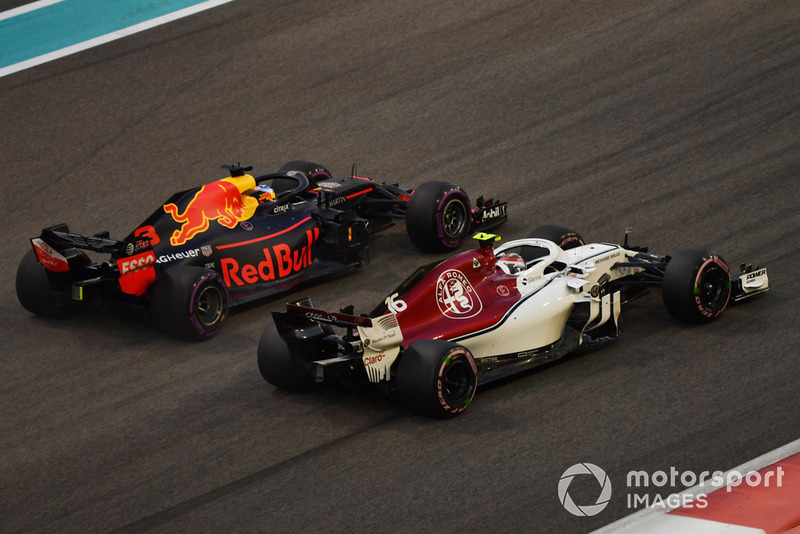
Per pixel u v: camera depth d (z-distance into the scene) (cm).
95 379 3781
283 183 4975
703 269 3791
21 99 6469
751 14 7144
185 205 4144
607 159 5550
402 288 3447
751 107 5981
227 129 6097
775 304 4019
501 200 5209
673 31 6975
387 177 5519
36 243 4088
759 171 5275
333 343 3488
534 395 3459
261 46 7025
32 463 3275
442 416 3297
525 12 7362
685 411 3303
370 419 3378
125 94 6488
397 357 3394
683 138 5703
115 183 5575
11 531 2936
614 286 4044
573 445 3150
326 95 6438
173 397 3619
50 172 5712
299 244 4409
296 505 2953
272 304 4334
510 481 2988
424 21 7294
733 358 3625
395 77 6612
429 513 2870
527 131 5925
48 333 4150
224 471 3152
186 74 6706
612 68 6562
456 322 3497
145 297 4059
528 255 3994
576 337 3750
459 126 6028
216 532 2862
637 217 4906
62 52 7006
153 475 3162
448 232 4722
